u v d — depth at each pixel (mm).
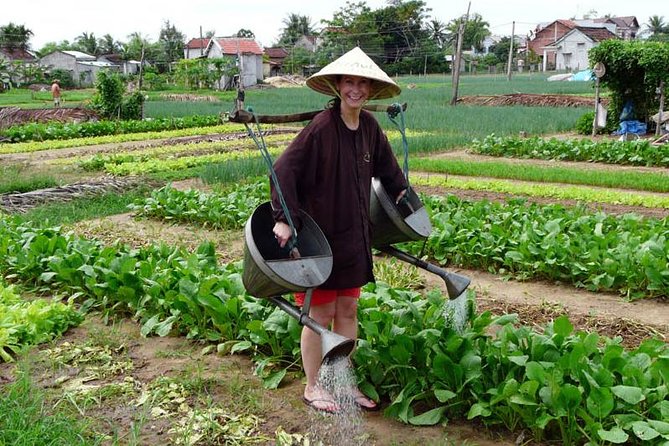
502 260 8438
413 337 4984
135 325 6648
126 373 5633
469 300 5305
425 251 9055
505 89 53062
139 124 29953
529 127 26234
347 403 4590
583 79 67000
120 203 13656
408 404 4809
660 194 13930
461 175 16703
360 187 4609
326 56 76125
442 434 4625
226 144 24438
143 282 6723
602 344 6336
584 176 15266
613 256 7816
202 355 5934
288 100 45656
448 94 49188
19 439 4262
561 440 4469
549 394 4352
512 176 16016
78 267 7336
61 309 6574
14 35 92938
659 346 4867
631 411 4281
